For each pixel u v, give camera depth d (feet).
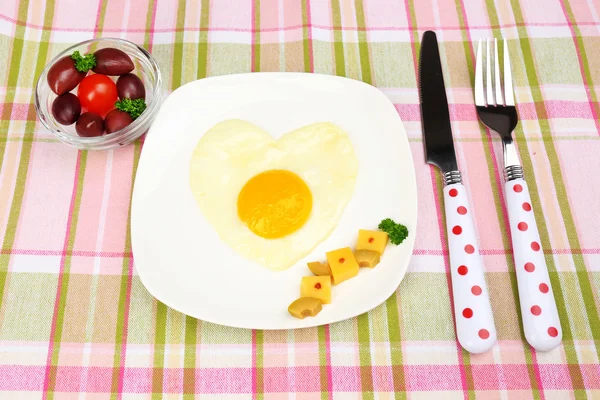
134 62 1.70
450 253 1.51
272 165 1.58
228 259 1.49
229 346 1.48
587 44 1.79
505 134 1.65
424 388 1.44
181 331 1.49
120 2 1.85
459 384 1.44
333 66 1.78
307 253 1.50
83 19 1.83
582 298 1.51
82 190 1.62
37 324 1.49
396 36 1.82
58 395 1.44
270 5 1.86
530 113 1.70
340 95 1.65
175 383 1.45
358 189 1.56
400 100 1.72
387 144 1.59
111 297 1.52
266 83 1.66
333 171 1.57
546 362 1.45
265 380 1.45
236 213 1.54
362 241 1.47
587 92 1.73
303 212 1.54
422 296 1.51
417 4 1.86
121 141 1.63
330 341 1.48
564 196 1.61
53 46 1.79
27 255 1.55
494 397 1.43
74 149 1.66
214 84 1.65
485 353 1.46
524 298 1.46
